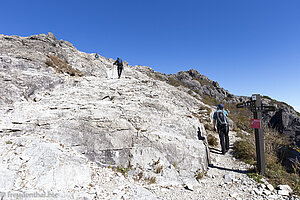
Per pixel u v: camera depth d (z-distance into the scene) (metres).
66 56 18.88
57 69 12.40
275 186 4.36
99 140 4.92
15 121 4.87
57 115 5.52
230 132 11.23
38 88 8.73
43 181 3.15
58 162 3.62
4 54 10.09
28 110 5.77
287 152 6.54
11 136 4.33
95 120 5.39
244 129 12.87
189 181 4.50
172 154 5.25
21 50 12.37
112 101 8.05
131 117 6.40
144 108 7.47
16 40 14.59
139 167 4.74
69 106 6.45
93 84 10.48
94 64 22.95
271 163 5.79
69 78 11.78
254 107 5.12
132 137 5.55
